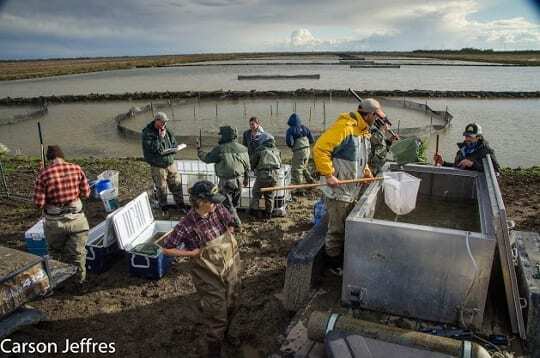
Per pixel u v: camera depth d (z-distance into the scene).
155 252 5.85
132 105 37.19
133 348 4.54
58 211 5.33
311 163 11.58
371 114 4.63
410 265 3.98
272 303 5.18
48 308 5.29
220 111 32.44
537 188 9.48
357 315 4.20
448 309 3.95
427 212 5.52
